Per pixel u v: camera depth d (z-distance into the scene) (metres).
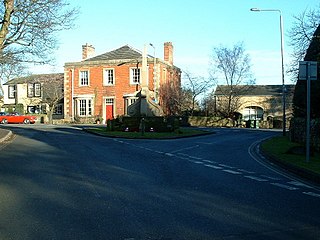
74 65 51.97
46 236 5.84
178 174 11.50
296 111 23.20
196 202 7.98
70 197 8.39
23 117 51.62
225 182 10.30
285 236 5.88
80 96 51.12
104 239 5.69
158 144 22.09
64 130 32.72
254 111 60.50
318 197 8.61
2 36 21.83
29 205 7.70
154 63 47.16
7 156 15.34
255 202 8.04
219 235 5.89
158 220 6.66
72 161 14.02
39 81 58.66
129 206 7.62
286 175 11.59
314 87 19.19
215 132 35.38
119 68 49.94
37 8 22.61
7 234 5.93
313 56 20.19
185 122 50.19
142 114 34.41
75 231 6.06
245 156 16.48
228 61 54.50
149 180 10.44
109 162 13.89
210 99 55.75
